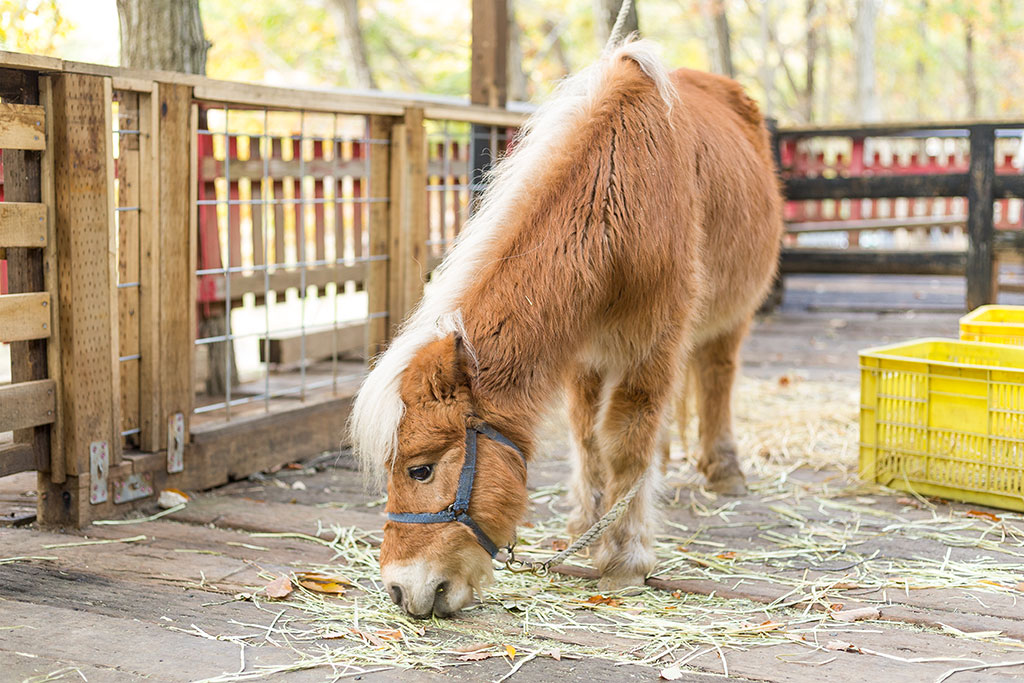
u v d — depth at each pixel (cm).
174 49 425
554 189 248
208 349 444
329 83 1897
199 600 260
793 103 2412
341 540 311
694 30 2220
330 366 531
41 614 249
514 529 240
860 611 251
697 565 290
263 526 324
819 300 887
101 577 276
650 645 233
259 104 368
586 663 223
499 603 261
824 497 360
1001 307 439
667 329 267
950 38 2655
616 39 319
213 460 366
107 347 319
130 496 333
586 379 287
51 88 297
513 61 1284
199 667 219
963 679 212
